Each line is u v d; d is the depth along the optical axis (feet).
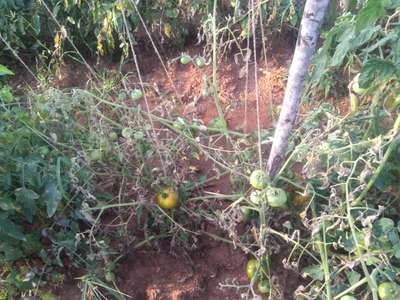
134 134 7.43
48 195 6.74
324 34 8.96
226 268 7.38
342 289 6.22
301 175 7.18
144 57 11.09
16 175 7.09
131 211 7.71
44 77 10.36
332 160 6.83
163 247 7.57
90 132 7.72
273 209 7.04
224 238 7.48
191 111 9.36
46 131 7.97
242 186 7.26
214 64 7.73
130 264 7.46
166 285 7.23
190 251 7.50
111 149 7.62
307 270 6.56
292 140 7.39
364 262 6.04
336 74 9.20
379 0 5.24
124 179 7.62
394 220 7.21
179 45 11.08
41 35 11.22
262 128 9.20
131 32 10.41
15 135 7.37
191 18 10.66
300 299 6.52
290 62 10.35
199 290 7.19
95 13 10.02
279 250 7.06
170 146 7.84
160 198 7.22
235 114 9.62
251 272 6.93
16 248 7.02
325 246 6.11
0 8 10.21
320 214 6.77
